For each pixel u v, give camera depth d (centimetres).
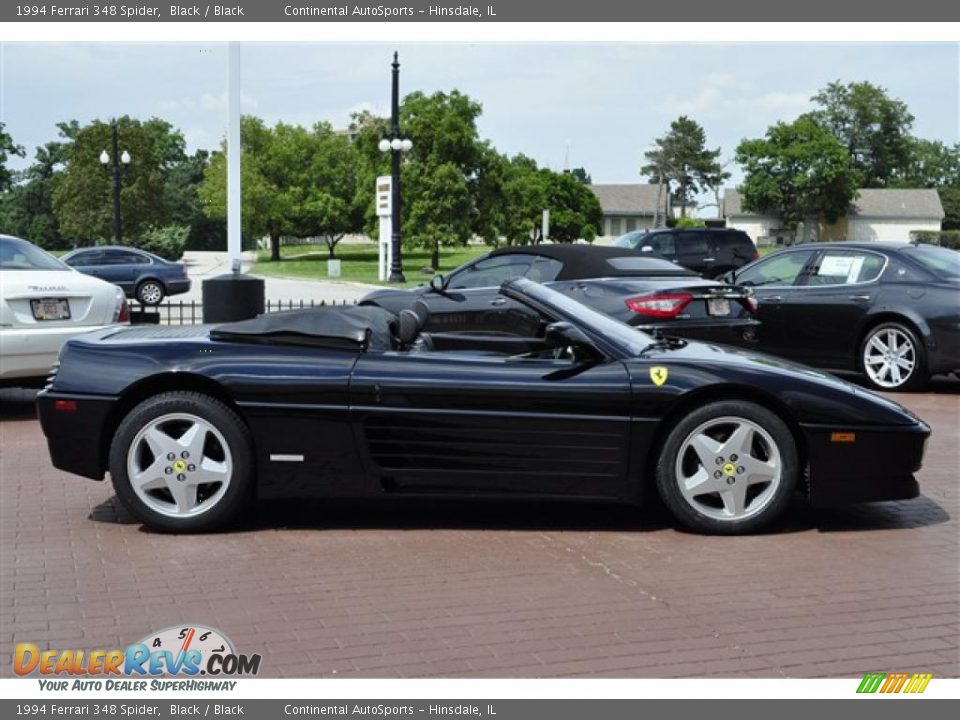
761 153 8862
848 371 1277
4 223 9744
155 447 540
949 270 1108
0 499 621
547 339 551
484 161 5025
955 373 1209
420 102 4938
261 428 538
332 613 433
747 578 483
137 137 6794
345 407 536
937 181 13175
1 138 7781
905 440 550
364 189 5553
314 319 556
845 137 11419
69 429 546
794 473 546
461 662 385
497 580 477
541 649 397
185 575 481
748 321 943
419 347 600
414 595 456
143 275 2697
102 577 477
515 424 537
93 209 6656
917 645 405
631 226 12512
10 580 471
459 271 1072
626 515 594
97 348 559
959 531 568
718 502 564
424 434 539
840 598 456
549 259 1015
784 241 9075
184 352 551
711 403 543
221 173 6538
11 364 855
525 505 613
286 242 10800
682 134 12731
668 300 914
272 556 512
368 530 559
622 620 428
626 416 537
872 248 1144
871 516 598
